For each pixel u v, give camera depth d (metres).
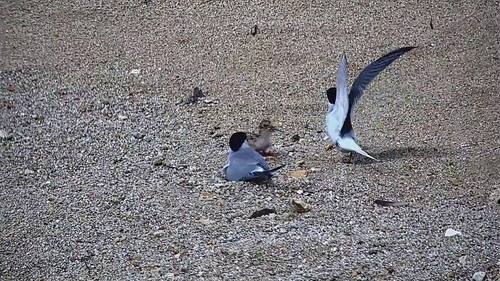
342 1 18.27
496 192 11.24
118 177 11.88
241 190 11.45
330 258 9.77
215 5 18.20
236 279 9.36
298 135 13.16
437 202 11.08
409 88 14.69
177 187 11.57
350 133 11.82
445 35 16.62
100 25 17.33
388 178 11.73
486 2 17.98
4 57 15.84
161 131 13.34
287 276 9.40
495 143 12.71
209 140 13.03
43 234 10.41
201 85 14.91
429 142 12.85
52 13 17.86
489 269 9.57
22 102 14.17
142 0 18.48
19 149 12.69
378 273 9.47
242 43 16.48
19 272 9.66
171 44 16.50
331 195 11.27
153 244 10.16
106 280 9.44
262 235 10.28
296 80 15.04
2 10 17.92
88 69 15.45
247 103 14.27
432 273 9.49
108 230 10.49
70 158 12.45
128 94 14.55
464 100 14.20
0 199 11.26
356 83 11.81
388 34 16.73
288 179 11.78
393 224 10.52
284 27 17.09
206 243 10.15
